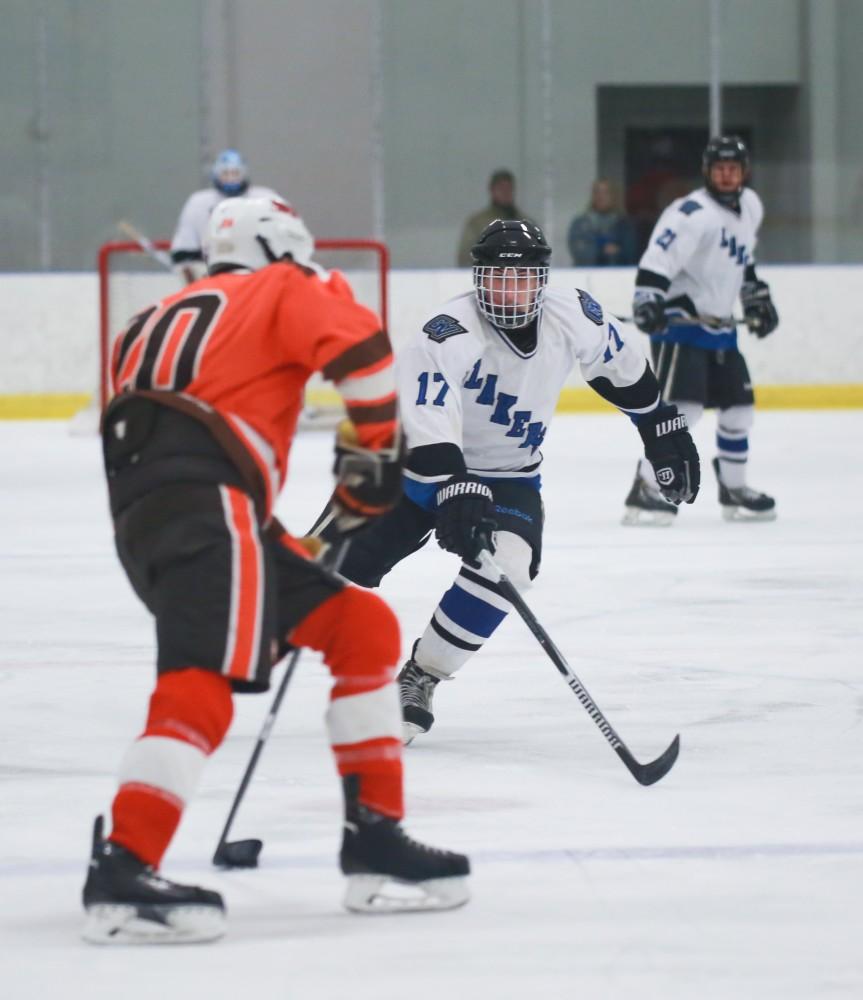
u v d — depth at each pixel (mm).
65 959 8672
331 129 49906
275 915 9398
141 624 19188
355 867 9352
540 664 16672
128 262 49000
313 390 47188
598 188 49156
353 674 9391
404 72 49906
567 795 11961
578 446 39375
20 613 19922
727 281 27219
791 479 32781
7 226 48969
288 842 10852
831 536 25734
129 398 9203
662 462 13961
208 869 10266
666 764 12102
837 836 10852
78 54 48656
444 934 9031
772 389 47188
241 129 49562
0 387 46531
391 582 21781
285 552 9336
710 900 9562
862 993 8125
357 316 9016
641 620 19000
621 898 9617
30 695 15547
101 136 48969
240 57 49281
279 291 9148
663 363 27453
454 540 12305
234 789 12211
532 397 13414
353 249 49281
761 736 13727
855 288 46938
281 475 9414
